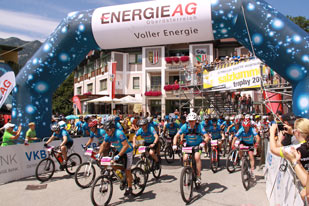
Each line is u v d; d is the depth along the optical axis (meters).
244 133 6.34
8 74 7.42
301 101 6.21
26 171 6.63
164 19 7.20
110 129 4.53
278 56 6.44
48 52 7.86
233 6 6.71
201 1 6.99
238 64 10.04
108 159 4.46
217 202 4.59
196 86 12.24
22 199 4.87
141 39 7.60
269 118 9.04
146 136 6.36
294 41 6.21
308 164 3.04
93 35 7.70
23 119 7.96
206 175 6.63
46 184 5.91
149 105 25.78
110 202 4.66
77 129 11.49
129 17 7.39
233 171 7.01
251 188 5.45
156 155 6.15
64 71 8.21
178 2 7.20
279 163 3.86
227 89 10.54
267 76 9.10
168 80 25.84
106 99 18.25
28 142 7.08
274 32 6.34
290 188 2.97
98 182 4.34
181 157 7.51
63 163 6.60
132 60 26.88
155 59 25.28
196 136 5.15
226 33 7.17
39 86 8.07
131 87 26.62
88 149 5.82
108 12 7.58
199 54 24.12
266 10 6.46
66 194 5.14
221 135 8.27
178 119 9.29
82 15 7.73
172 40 7.57
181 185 4.38
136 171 5.07
